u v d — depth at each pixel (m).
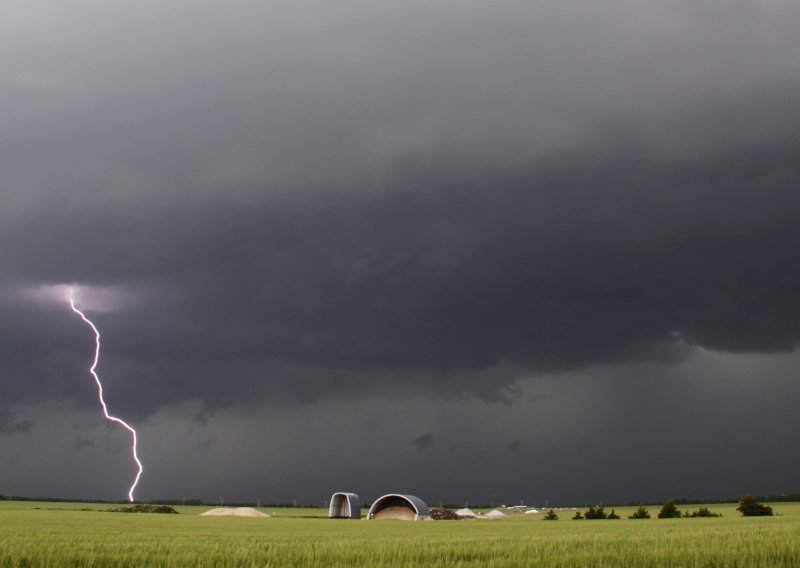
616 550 21.88
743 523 61.72
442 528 61.41
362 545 26.36
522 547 24.03
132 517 90.88
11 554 20.36
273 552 22.64
